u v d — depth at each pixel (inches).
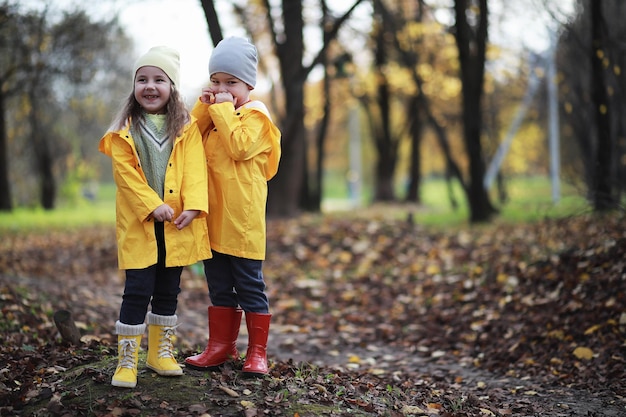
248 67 153.9
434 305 296.2
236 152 145.7
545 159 1003.9
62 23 571.5
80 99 781.9
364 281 355.6
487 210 543.2
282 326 286.7
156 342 149.3
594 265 258.5
